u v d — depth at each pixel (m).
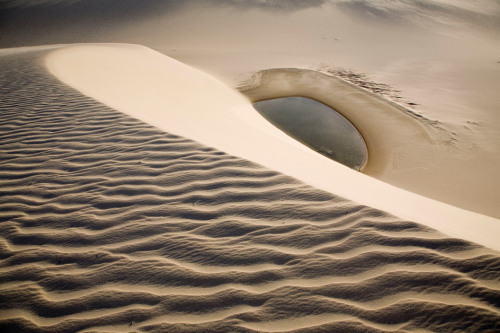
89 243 2.17
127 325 1.62
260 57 17.81
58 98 5.13
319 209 2.33
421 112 10.61
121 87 7.23
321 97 12.05
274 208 2.38
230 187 2.67
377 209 2.30
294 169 3.27
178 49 19.97
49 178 2.94
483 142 8.77
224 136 4.68
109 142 3.57
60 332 1.60
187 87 9.90
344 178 3.80
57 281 1.90
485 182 7.22
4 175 3.00
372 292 1.69
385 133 9.29
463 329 1.49
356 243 2.01
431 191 6.98
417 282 1.72
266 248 2.03
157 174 2.92
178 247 2.09
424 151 8.40
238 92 12.70
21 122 4.20
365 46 19.83
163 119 4.85
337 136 9.07
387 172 7.56
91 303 1.75
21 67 7.33
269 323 1.58
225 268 1.91
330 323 1.56
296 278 1.81
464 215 3.77
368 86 13.16
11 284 1.88
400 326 1.53
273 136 6.40
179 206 2.48
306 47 19.75
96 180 2.88
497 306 1.56
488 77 14.05
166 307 1.70
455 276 1.73
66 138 3.71
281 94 12.44
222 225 2.25
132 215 2.41
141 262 1.99
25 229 2.32
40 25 27.42
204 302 1.71
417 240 1.99
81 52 9.98
